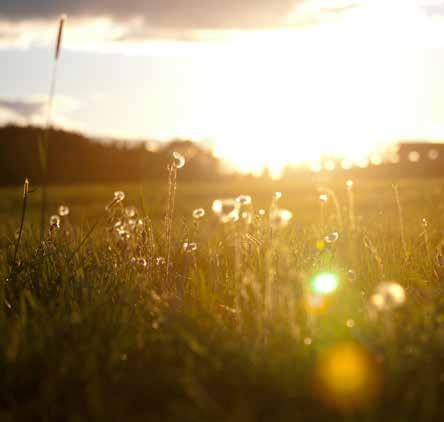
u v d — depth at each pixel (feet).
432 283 6.29
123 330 5.13
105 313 5.37
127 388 4.59
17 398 4.58
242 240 6.54
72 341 5.01
